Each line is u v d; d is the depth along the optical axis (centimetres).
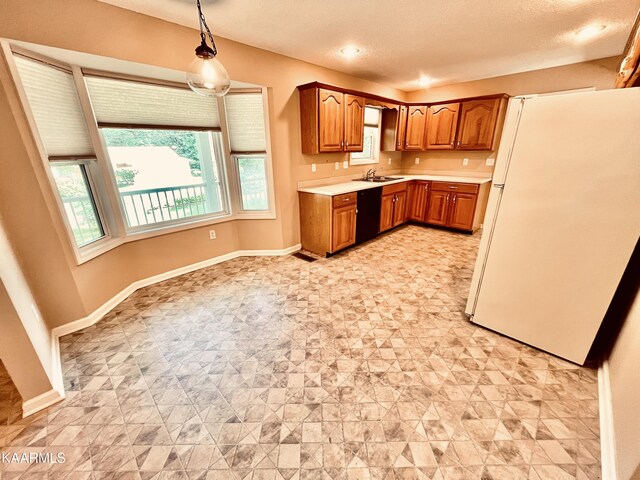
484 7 211
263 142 321
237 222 350
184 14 214
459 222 441
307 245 378
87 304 220
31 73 186
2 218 172
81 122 224
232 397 154
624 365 134
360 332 208
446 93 470
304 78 334
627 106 133
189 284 287
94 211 246
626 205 141
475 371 169
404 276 298
